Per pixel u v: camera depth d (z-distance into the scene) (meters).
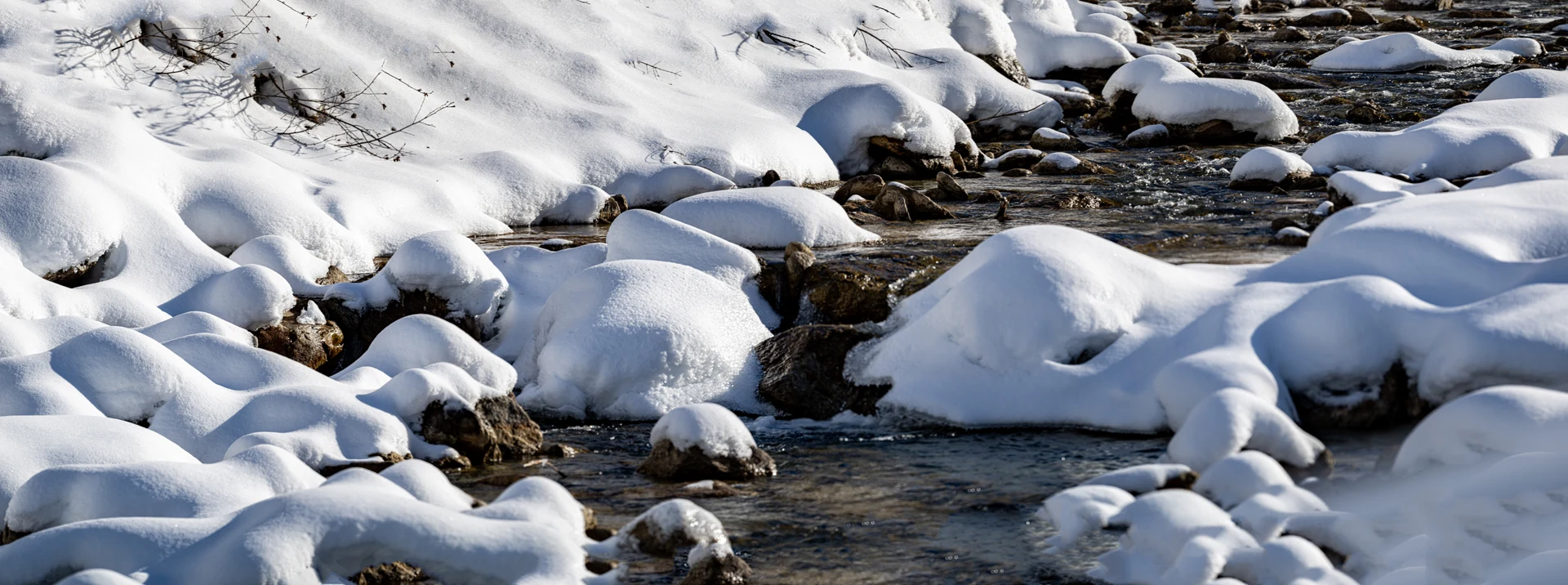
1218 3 33.59
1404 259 7.85
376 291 9.44
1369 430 7.08
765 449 7.40
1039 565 5.49
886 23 18.56
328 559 4.85
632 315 8.44
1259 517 5.46
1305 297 7.52
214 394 7.13
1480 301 7.18
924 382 7.88
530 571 4.99
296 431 6.73
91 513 5.41
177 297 9.48
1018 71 20.20
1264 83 20.69
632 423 8.07
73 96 11.34
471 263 9.33
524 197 12.54
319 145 12.59
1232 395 6.36
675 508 5.55
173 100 12.06
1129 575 5.30
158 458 6.19
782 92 16.00
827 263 9.84
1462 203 8.57
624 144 13.79
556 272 10.02
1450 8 31.36
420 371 7.22
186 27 12.68
